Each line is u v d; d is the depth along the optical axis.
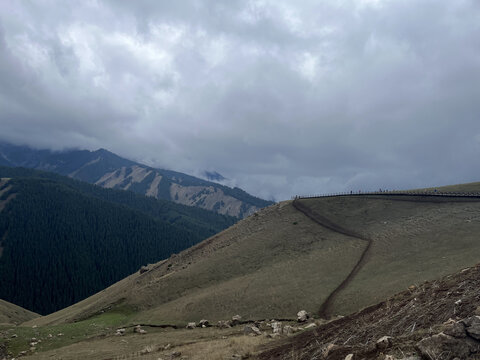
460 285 17.42
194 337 36.47
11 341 44.84
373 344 13.46
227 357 22.16
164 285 67.06
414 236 53.25
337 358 14.58
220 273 65.19
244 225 98.38
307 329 27.97
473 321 11.30
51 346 42.62
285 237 73.88
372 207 79.25
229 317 44.28
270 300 45.03
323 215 82.94
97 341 42.34
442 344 11.05
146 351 31.58
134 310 60.81
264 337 27.88
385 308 20.39
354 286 41.53
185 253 99.50
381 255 49.94
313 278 48.69
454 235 48.31
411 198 77.75
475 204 60.75
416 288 22.02
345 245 59.84
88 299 111.00
